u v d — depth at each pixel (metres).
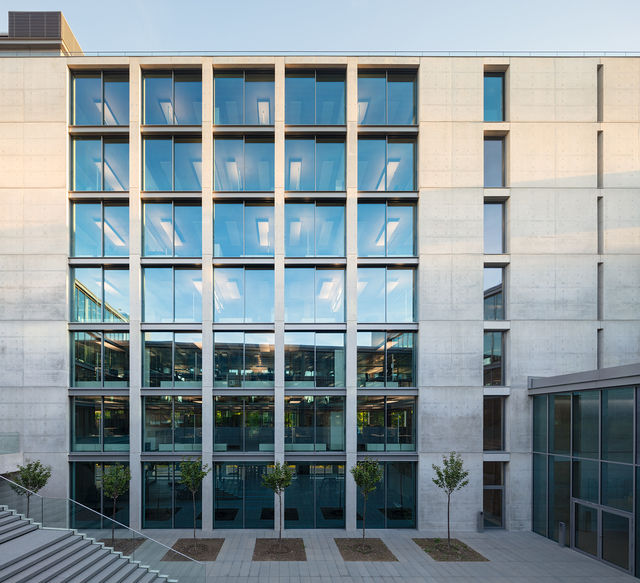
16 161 18.59
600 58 19.17
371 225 19.31
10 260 18.38
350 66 19.02
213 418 18.16
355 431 18.05
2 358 18.11
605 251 18.88
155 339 18.64
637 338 18.62
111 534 12.61
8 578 10.07
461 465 16.44
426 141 18.91
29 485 15.70
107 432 18.19
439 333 18.50
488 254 18.81
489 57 19.11
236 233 19.09
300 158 19.38
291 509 17.91
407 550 15.55
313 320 18.84
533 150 18.97
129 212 18.88
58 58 18.77
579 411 15.73
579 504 15.59
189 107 19.38
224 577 13.19
